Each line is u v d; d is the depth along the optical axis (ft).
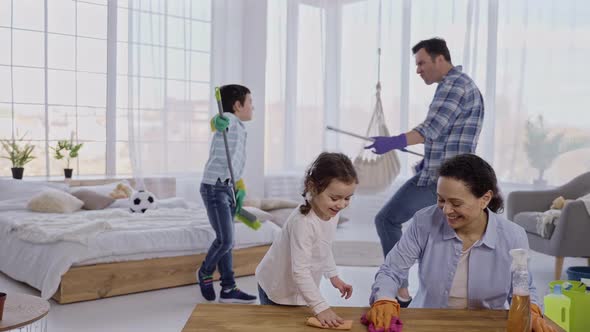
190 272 13.14
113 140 21.21
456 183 5.66
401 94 22.02
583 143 17.70
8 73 19.30
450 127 10.80
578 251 13.93
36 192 17.07
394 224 11.27
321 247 6.58
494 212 6.32
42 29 19.80
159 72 21.94
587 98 17.60
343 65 23.48
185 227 13.30
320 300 5.73
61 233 11.90
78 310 11.11
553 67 18.15
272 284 6.84
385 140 10.81
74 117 20.52
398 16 21.95
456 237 6.16
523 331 4.97
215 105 23.27
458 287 6.30
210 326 5.16
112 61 21.06
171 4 22.16
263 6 23.30
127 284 12.25
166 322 10.58
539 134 18.42
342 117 23.48
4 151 19.31
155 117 21.93
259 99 23.49
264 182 23.84
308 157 23.89
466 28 19.74
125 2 21.31
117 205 16.94
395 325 5.14
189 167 22.76
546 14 18.22
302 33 23.73
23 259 12.63
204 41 22.95
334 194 6.03
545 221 14.34
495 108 19.26
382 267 6.44
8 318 6.77
